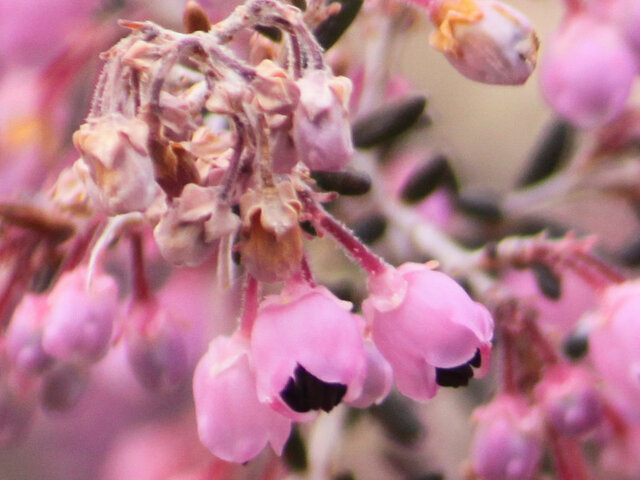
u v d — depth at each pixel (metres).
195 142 0.11
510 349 0.13
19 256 0.13
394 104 0.13
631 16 0.13
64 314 0.12
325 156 0.11
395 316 0.11
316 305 0.11
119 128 0.11
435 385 0.11
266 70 0.11
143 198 0.11
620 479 0.13
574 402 0.13
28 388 0.13
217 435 0.11
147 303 0.13
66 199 0.13
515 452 0.13
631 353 0.12
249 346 0.11
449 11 0.12
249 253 0.11
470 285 0.13
